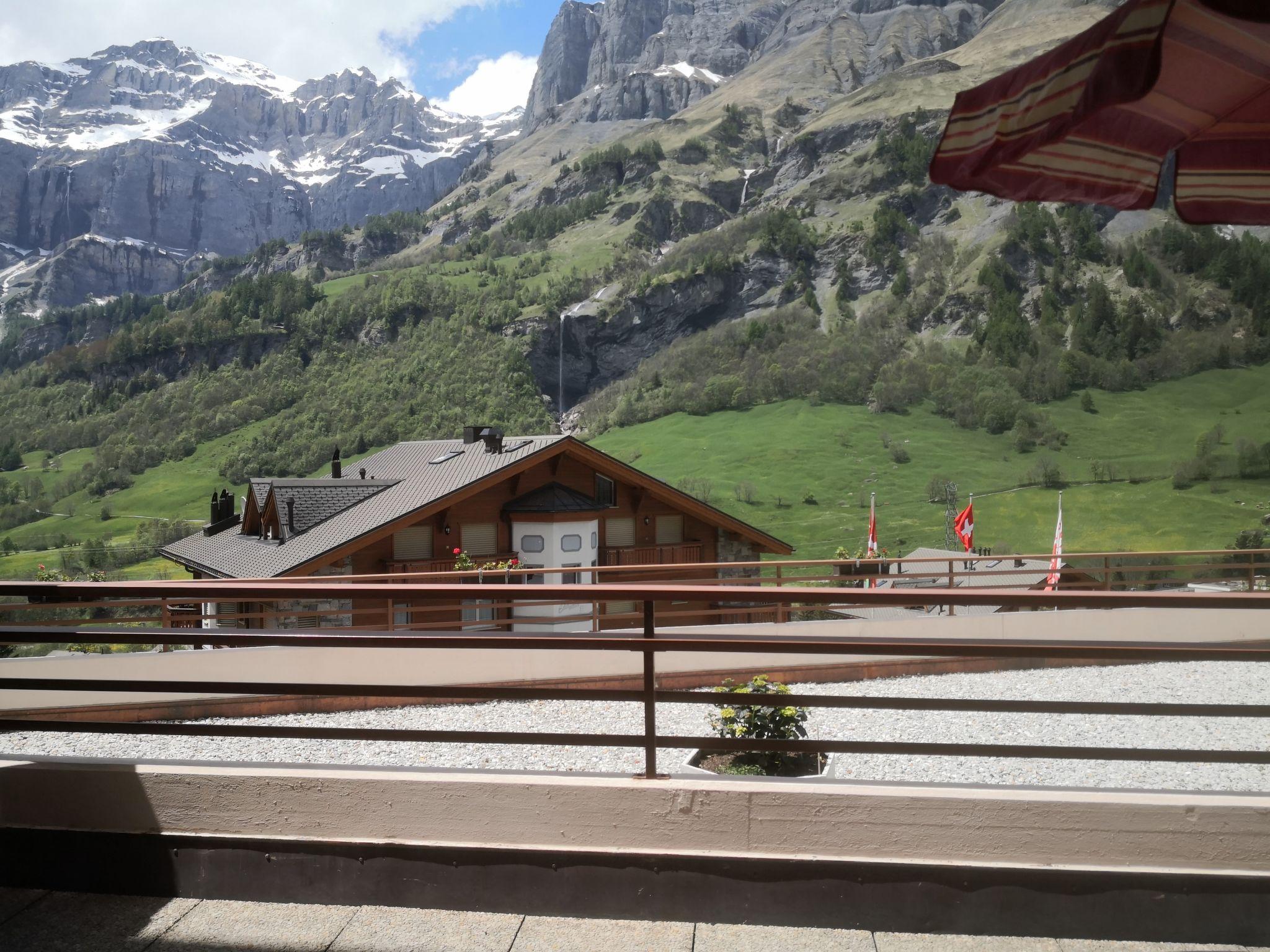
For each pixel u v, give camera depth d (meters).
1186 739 8.55
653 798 3.30
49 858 3.52
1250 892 3.09
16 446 165.12
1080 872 3.13
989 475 111.31
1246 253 155.00
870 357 148.00
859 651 3.26
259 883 3.42
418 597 3.34
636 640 3.38
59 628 3.61
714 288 189.12
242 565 25.36
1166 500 100.44
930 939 3.15
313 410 160.00
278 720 9.77
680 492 27.00
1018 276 165.12
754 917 3.24
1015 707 3.24
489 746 8.70
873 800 3.22
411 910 3.35
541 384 175.62
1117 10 2.16
